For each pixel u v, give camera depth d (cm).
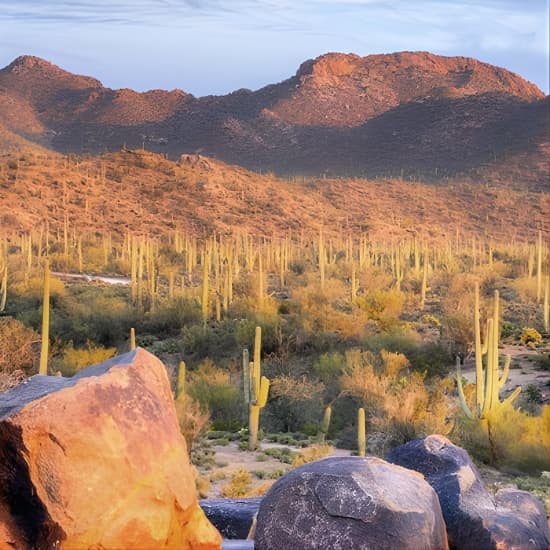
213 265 8225
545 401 3012
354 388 2923
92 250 9419
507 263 8831
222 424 2889
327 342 4059
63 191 13812
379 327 4431
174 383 3180
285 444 2630
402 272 7000
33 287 5734
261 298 4997
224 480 1923
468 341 3766
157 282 6378
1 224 11506
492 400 2186
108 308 5094
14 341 3098
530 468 2011
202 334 4438
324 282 5925
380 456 2233
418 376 3033
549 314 4606
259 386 2491
